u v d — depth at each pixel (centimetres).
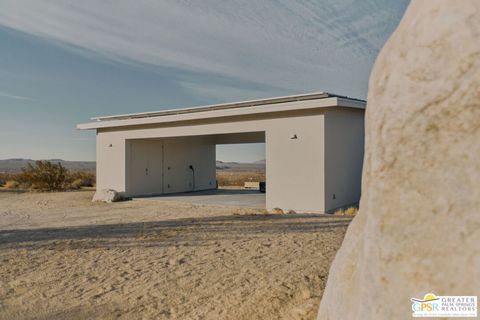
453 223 166
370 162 207
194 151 2097
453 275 162
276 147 1252
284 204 1228
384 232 184
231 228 876
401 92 187
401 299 172
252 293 462
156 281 530
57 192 2230
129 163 1717
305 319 369
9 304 467
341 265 237
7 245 781
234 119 1362
